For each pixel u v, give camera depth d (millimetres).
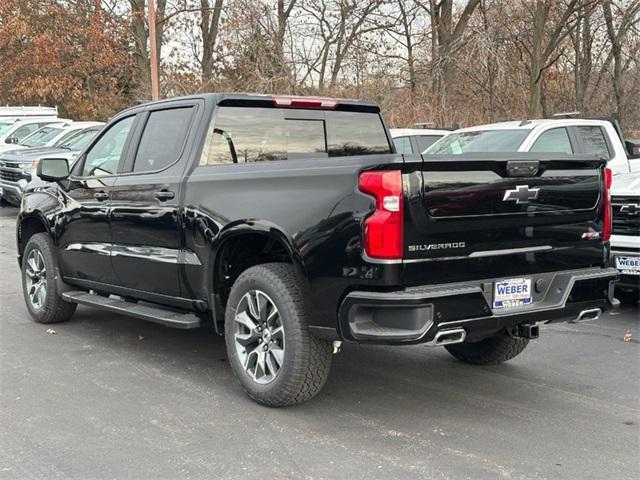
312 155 5621
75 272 6391
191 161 5156
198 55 29547
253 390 4609
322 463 3791
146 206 5410
